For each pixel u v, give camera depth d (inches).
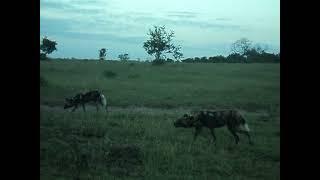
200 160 421.4
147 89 841.5
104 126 517.7
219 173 392.5
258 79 970.1
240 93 794.2
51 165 401.1
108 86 863.1
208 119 484.7
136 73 1069.1
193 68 1195.3
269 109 666.2
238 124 481.4
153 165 401.4
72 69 1058.7
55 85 812.6
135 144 450.6
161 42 1403.8
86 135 485.1
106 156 420.2
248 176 384.8
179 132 520.1
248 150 457.1
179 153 439.8
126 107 682.2
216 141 487.2
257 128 536.1
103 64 1216.8
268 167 408.2
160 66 1256.8
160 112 646.5
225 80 962.7
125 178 374.3
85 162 403.5
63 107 651.5
